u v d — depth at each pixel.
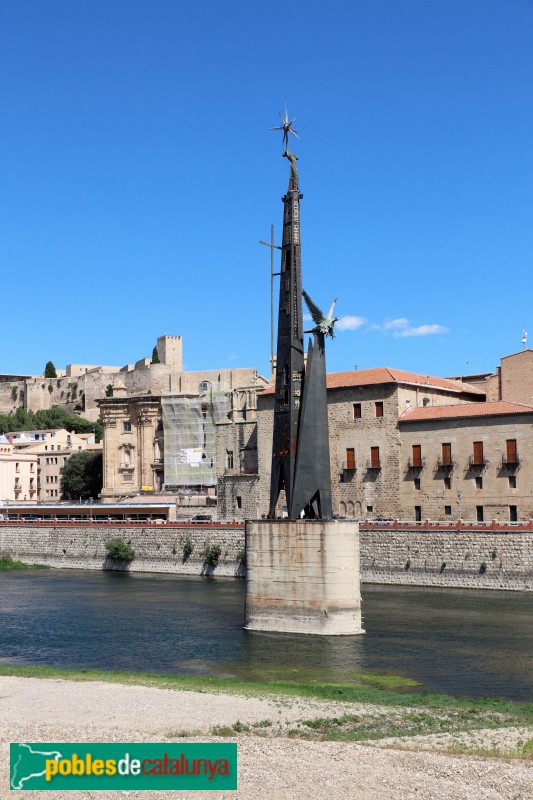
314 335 77.31
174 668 66.38
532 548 102.81
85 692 57.06
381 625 81.00
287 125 78.38
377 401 133.00
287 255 78.56
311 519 76.50
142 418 198.75
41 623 87.44
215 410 190.00
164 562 137.75
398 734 48.19
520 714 52.22
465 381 164.50
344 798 39.41
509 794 39.81
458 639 74.50
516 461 119.88
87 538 148.50
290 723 50.19
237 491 150.00
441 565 109.06
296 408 77.94
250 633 77.75
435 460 126.81
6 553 157.75
